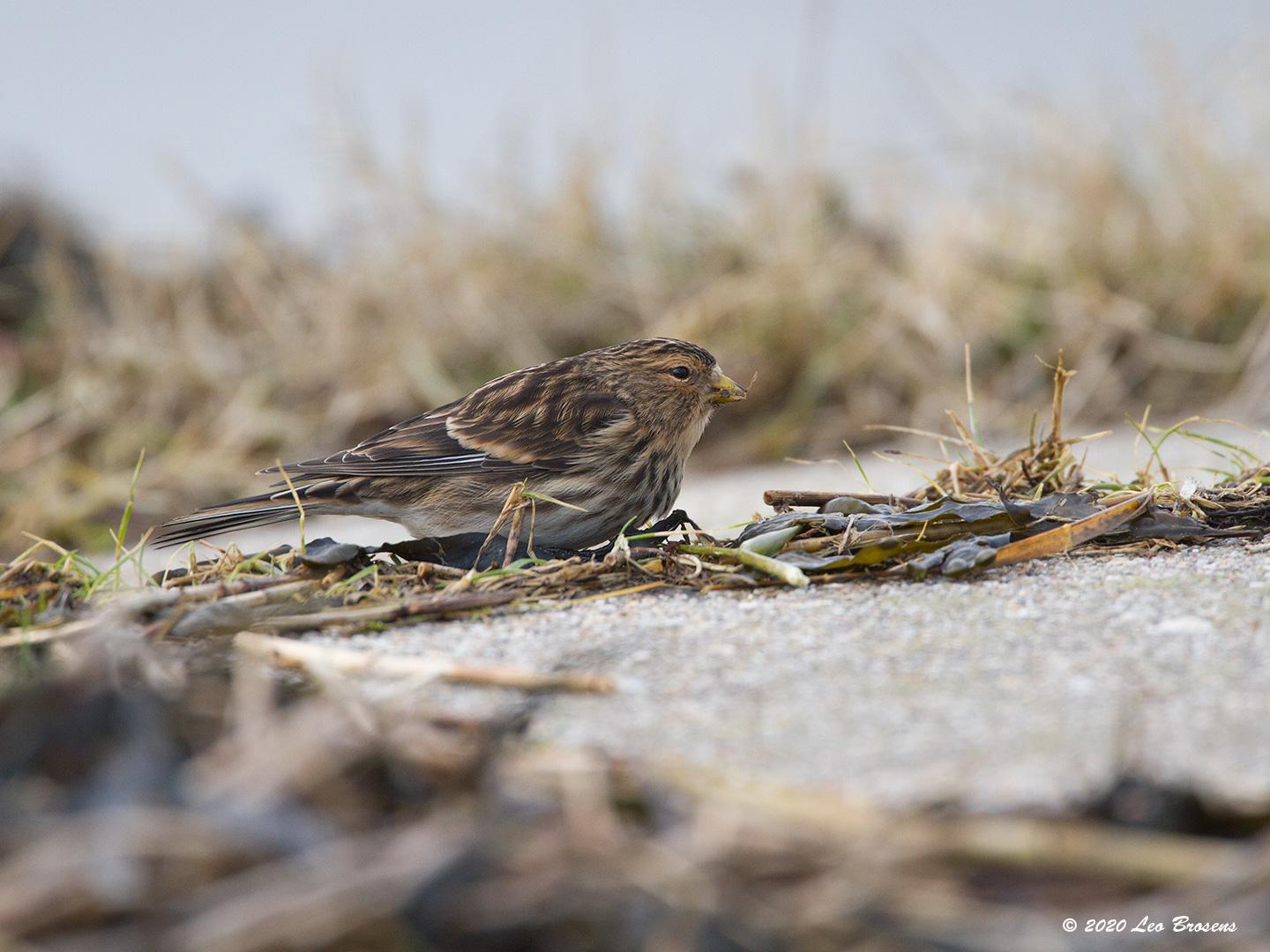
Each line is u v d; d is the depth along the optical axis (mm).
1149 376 16484
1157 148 18781
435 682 5918
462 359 18422
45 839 4188
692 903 4008
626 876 4090
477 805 4426
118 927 3926
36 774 4730
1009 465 9141
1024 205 19016
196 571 8297
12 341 18875
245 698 5117
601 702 5668
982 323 17156
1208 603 6641
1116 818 4379
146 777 4453
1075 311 16938
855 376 17109
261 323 19141
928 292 17500
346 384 17875
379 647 6629
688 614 6945
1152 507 8086
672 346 10469
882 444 16281
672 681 5895
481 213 19953
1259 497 8484
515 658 6332
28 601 7520
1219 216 17734
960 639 6293
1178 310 16859
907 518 8023
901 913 4043
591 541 10383
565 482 10016
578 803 4438
